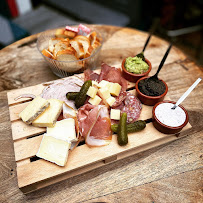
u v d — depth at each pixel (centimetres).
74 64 48
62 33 53
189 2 105
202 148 42
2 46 103
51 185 37
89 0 137
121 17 126
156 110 40
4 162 40
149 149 42
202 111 48
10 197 36
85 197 36
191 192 36
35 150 38
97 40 52
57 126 40
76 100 42
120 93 46
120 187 37
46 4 132
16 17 122
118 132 38
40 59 59
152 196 36
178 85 52
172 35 101
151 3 112
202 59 94
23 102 47
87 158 37
